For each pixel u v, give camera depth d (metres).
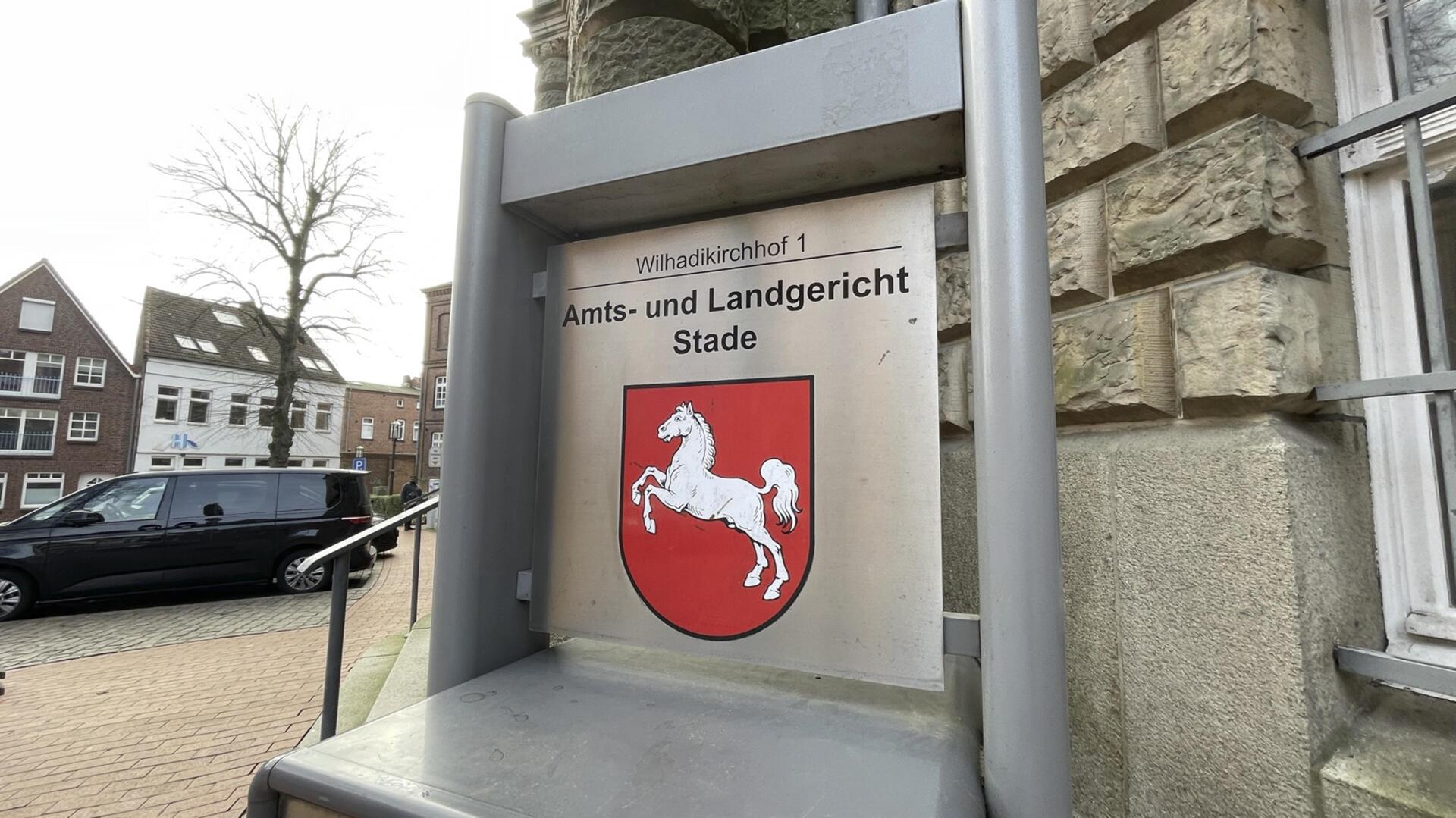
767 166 1.12
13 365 28.50
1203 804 1.43
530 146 1.27
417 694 3.96
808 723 1.03
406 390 44.16
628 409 1.27
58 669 5.62
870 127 0.99
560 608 1.29
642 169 1.15
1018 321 0.86
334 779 0.89
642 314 1.27
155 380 30.11
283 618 7.74
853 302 1.10
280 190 19.17
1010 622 0.84
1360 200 1.57
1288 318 1.43
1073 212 1.90
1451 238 1.43
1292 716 1.30
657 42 1.62
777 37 2.10
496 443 1.27
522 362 1.33
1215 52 1.56
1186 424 1.60
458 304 1.27
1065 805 0.82
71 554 8.05
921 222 1.07
